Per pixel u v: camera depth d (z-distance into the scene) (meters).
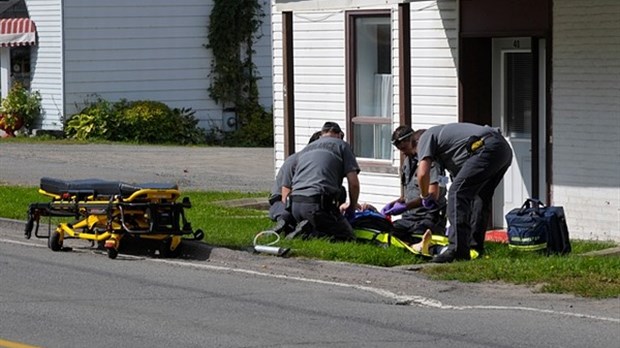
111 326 28.50
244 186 67.38
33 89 102.81
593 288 32.12
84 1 99.81
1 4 102.50
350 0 48.34
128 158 83.06
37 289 33.75
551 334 27.33
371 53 53.78
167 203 39.56
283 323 28.88
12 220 47.50
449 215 37.12
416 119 51.16
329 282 34.97
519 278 33.84
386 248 38.31
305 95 56.47
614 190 43.66
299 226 40.22
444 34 49.62
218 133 105.62
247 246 40.53
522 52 47.81
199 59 104.88
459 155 37.12
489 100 49.12
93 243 42.91
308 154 40.69
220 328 28.27
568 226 45.22
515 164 48.41
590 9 43.69
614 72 43.22
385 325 28.61
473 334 27.45
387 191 53.50
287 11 52.00
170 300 32.03
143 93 102.69
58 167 75.12
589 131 44.22
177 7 103.38
